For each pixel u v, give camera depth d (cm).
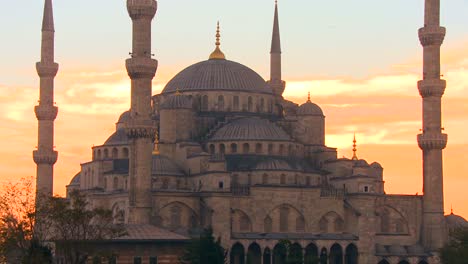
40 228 19300
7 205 19838
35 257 17988
